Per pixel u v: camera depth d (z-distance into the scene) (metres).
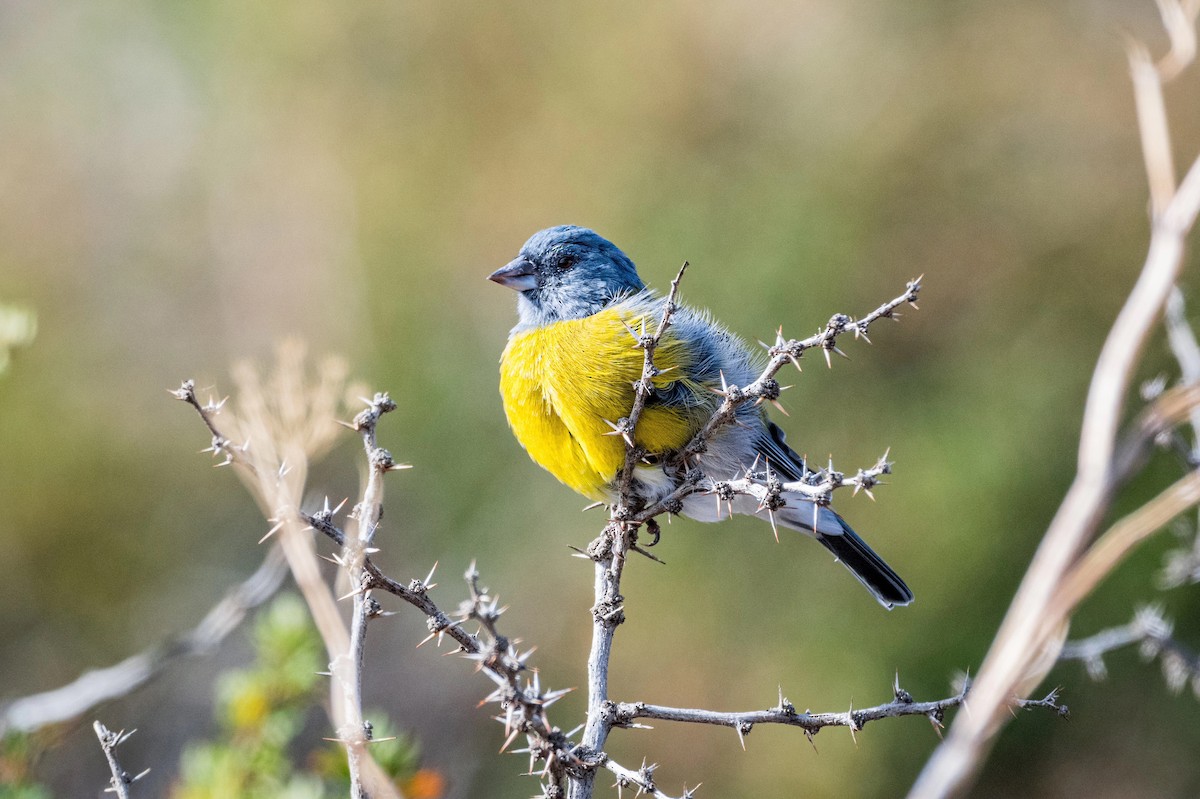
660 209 15.30
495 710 13.80
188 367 16.45
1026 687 2.32
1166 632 6.34
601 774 13.14
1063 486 13.45
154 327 16.67
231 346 16.69
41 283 16.44
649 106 15.87
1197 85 15.37
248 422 3.86
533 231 15.81
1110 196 15.03
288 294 16.81
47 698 6.64
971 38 15.78
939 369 14.27
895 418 13.91
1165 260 2.59
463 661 14.07
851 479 4.26
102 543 14.79
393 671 14.12
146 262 17.03
